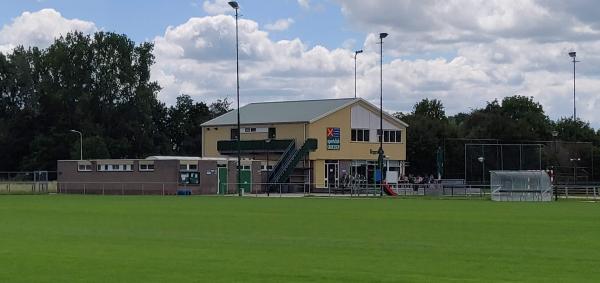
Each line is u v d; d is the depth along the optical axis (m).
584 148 89.44
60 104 132.12
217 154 96.25
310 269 17.94
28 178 112.94
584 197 68.75
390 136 97.81
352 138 93.94
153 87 136.25
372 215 38.56
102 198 64.44
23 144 134.12
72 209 44.84
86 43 133.38
